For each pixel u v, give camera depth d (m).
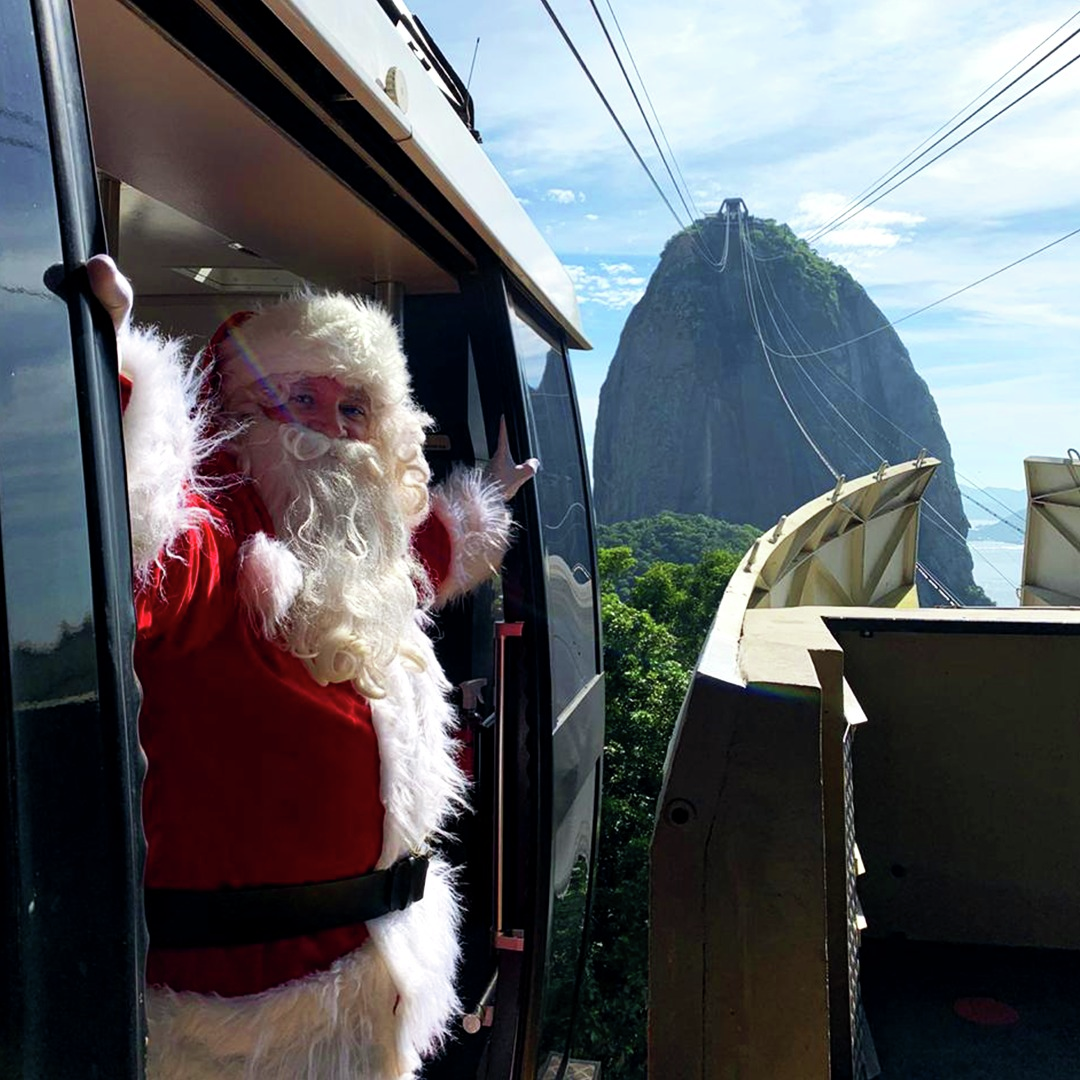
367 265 2.59
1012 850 2.65
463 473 2.38
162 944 1.45
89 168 0.98
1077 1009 2.39
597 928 13.52
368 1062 1.58
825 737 1.96
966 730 2.65
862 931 2.73
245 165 1.90
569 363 3.66
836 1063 1.96
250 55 1.55
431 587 2.19
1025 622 2.58
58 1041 0.87
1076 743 2.60
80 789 0.90
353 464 1.67
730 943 1.58
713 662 1.75
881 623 2.65
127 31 1.39
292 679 1.49
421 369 2.92
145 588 1.29
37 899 0.85
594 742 3.46
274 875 1.49
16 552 0.85
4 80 0.87
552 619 2.72
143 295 2.87
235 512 1.53
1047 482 10.62
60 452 0.90
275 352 1.65
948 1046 2.27
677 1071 1.58
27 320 0.88
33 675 0.86
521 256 2.78
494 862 2.43
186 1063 1.45
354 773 1.54
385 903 1.62
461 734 2.72
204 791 1.45
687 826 1.60
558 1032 2.89
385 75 1.83
